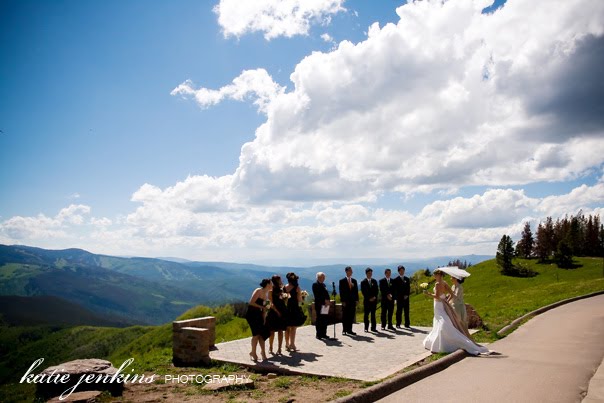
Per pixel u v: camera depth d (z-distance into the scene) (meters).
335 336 15.42
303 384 9.16
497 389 7.84
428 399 7.37
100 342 126.12
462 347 11.51
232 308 37.38
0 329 181.88
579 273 64.44
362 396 7.34
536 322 18.09
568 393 7.49
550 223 97.38
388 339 14.94
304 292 13.28
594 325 16.58
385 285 17.78
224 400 8.10
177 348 12.28
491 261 84.50
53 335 152.12
